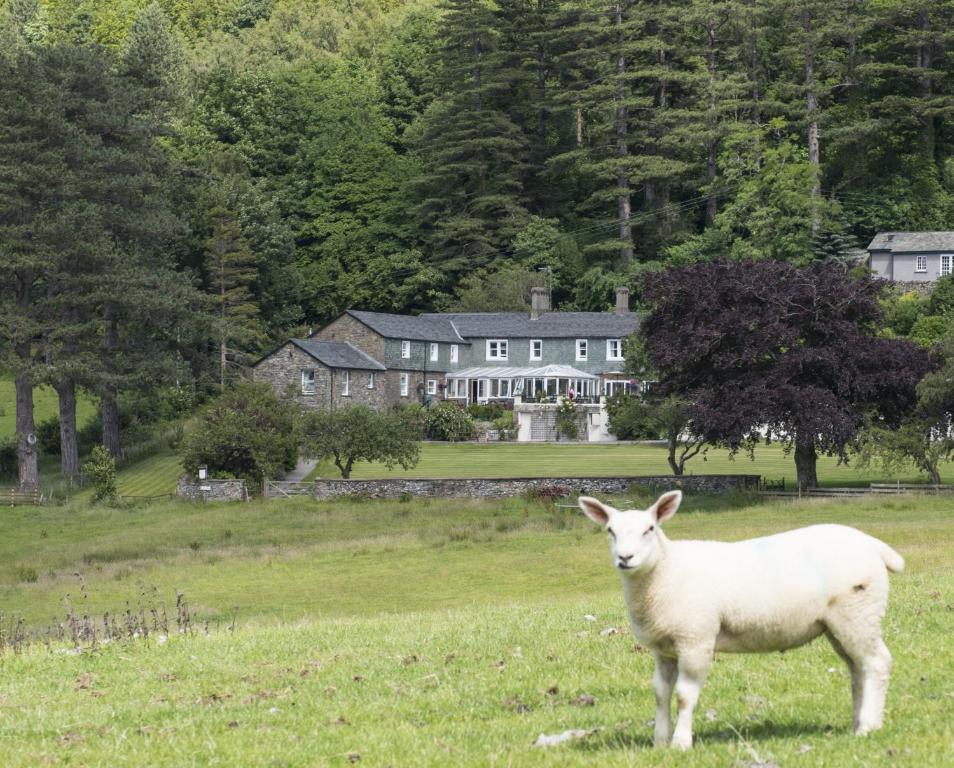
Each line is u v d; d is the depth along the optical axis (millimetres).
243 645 20125
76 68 83438
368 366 99812
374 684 16203
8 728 14516
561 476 65312
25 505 67438
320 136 134875
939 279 99062
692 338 59438
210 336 91625
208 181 104062
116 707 15547
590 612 22484
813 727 12047
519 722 13234
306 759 11969
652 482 63156
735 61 130000
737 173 117625
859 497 56125
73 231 76875
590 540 46906
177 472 77062
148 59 92875
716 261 62094
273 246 117062
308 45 181750
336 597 37500
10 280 80125
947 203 120125
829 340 60094
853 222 118750
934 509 51312
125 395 96750
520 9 132875
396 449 69500
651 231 126938
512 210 125125
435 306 121500
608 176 123125
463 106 130375
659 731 11203
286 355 98188
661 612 10773
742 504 57219
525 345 107812
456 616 23734
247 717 14477
